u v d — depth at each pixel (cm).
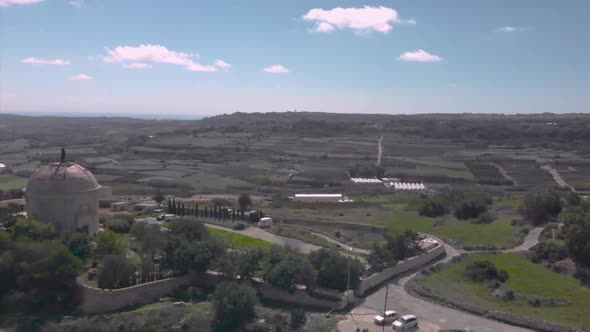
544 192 13225
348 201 16975
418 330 7131
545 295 8219
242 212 14038
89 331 7331
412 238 10700
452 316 7644
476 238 11850
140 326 7425
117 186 19050
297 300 8312
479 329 7156
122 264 8400
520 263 9831
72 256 8425
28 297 8138
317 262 8844
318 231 12988
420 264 10075
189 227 10031
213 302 7744
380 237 12456
